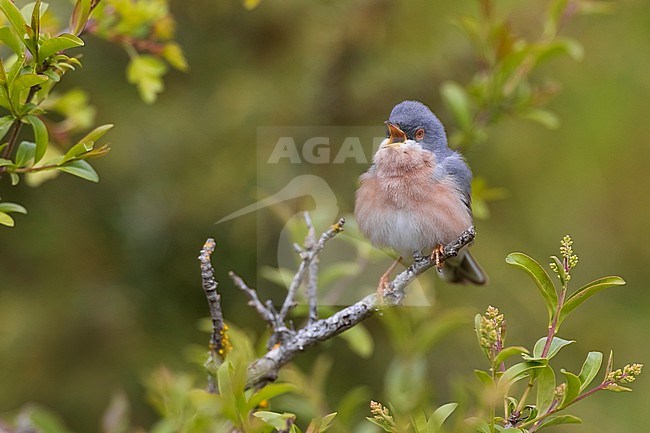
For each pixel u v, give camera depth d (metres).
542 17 11.50
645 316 13.96
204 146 12.92
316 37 12.67
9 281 12.83
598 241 14.06
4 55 7.73
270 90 12.88
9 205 5.19
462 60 12.48
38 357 12.47
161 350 12.73
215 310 5.30
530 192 13.69
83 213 12.98
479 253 13.06
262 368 5.52
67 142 8.02
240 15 12.96
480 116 9.07
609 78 13.48
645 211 13.93
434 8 12.64
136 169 12.79
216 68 13.29
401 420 4.68
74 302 12.78
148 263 13.04
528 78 13.27
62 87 12.31
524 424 4.55
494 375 4.54
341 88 12.45
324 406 7.41
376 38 12.41
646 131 13.55
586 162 13.60
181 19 12.96
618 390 4.49
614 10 12.19
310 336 5.57
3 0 4.75
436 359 12.60
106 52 12.72
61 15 10.10
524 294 12.91
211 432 5.18
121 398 7.12
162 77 13.04
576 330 13.62
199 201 12.73
